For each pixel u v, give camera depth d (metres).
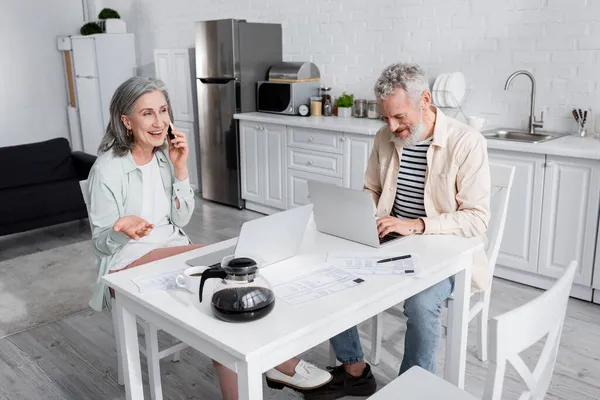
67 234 4.50
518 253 3.31
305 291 1.54
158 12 6.37
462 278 1.92
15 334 2.88
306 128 4.37
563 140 3.28
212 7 5.72
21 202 4.04
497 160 3.31
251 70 4.94
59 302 3.24
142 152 2.20
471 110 3.99
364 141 3.98
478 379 2.38
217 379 2.45
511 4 3.66
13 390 2.38
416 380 1.49
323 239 1.97
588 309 3.02
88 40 6.24
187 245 2.18
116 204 2.12
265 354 1.29
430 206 2.19
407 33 4.23
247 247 1.60
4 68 6.57
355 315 1.51
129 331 1.66
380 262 1.74
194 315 1.41
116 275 1.68
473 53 3.90
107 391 2.36
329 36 4.75
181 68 5.51
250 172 4.95
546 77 3.59
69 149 4.76
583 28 3.38
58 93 6.98
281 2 5.05
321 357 2.57
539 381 1.21
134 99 2.07
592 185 2.96
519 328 1.09
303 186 4.52
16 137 6.76
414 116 2.07
